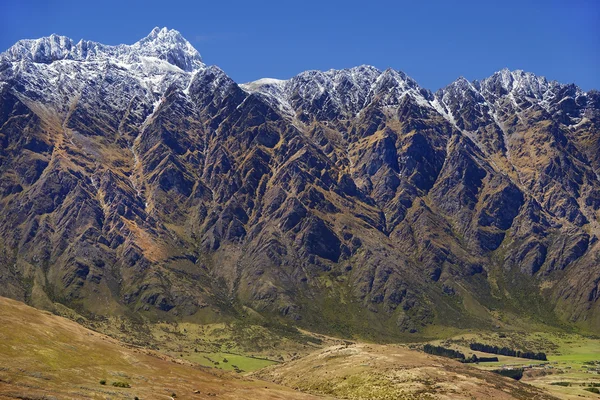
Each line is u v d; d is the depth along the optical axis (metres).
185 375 185.12
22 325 175.00
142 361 185.50
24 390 137.25
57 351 167.62
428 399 188.50
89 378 157.00
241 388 185.75
